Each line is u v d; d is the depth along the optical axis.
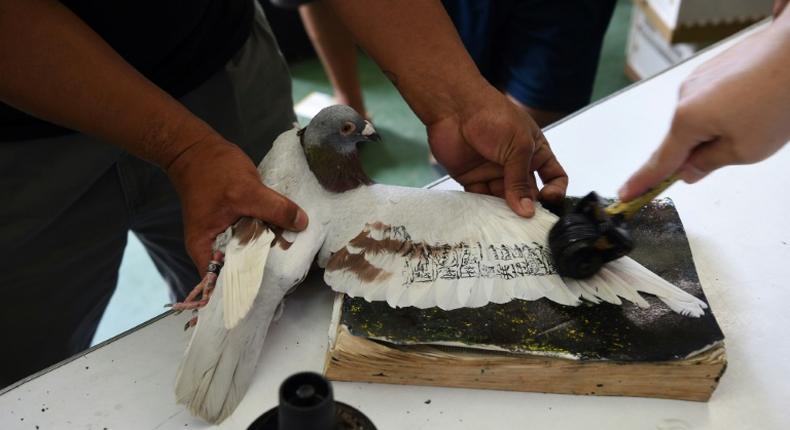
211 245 0.70
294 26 2.36
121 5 0.79
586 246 0.65
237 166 0.70
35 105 0.69
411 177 1.97
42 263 0.92
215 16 0.91
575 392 0.67
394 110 2.20
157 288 1.73
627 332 0.66
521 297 0.68
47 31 0.65
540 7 1.39
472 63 0.82
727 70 0.58
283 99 1.13
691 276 0.72
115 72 0.69
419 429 0.65
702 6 1.80
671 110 1.03
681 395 0.66
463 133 0.81
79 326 1.03
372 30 0.81
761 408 0.66
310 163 0.74
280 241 0.68
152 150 0.72
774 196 0.87
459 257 0.70
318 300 0.75
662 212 0.79
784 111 0.55
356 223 0.73
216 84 0.96
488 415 0.66
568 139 0.99
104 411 0.66
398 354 0.65
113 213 0.97
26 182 0.85
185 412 0.66
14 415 0.66
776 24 0.58
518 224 0.73
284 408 0.51
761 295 0.75
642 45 2.13
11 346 0.95
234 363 0.65
